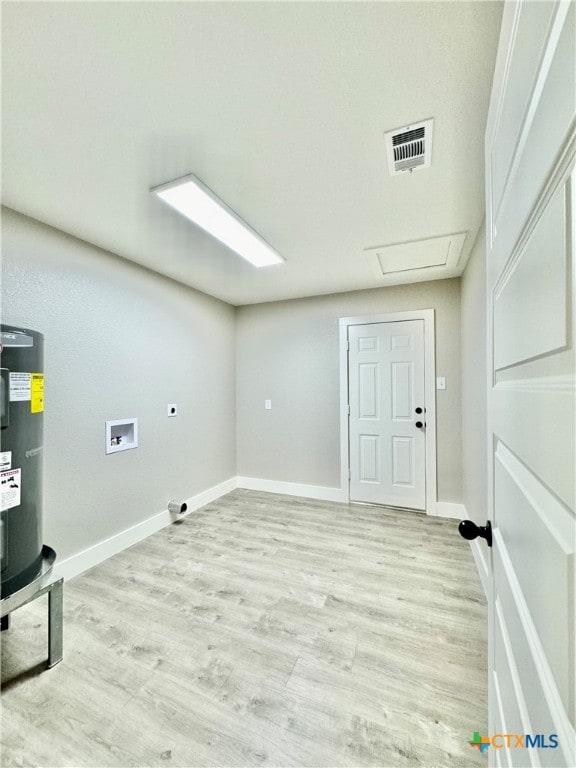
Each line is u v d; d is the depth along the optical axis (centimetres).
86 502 228
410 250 246
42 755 112
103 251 242
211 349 363
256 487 397
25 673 143
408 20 93
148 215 194
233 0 87
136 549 252
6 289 185
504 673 71
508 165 65
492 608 86
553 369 42
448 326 312
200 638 163
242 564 230
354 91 115
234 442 404
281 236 223
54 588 148
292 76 109
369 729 120
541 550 47
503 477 74
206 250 244
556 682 40
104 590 201
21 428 147
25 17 91
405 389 328
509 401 67
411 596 194
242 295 363
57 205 184
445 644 158
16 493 144
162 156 146
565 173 38
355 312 349
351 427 350
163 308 298
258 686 137
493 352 86
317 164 152
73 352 221
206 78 109
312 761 110
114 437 254
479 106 120
